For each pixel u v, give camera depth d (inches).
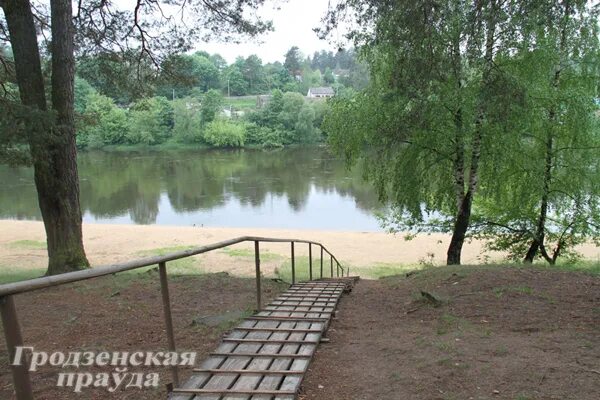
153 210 1262.3
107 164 2404.0
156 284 308.5
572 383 125.8
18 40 373.4
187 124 3371.1
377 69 476.7
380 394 127.1
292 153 2876.5
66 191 397.7
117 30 506.3
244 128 3329.2
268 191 1521.9
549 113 499.5
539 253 616.7
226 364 142.7
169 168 2214.6
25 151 380.2
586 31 466.0
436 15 296.0
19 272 497.0
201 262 575.8
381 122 476.4
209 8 493.4
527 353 149.3
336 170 2017.7
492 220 590.6
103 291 288.4
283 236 858.1
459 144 477.1
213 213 1208.2
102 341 181.8
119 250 700.7
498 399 119.6
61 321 213.6
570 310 200.2
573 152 525.7
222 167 2217.0
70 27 393.4
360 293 308.7
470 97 404.2
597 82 505.7
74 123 411.8
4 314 75.9
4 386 141.2
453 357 148.6
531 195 538.6
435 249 761.0
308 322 192.7
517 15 303.1
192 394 120.6
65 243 398.0
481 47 339.9
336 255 713.0
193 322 201.6
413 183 523.5
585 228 540.4
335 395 128.4
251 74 5078.7
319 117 3437.5
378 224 1043.9
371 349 166.6
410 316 222.7
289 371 135.3
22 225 952.9
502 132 438.3
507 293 234.2
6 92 466.3
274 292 291.6
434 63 319.9
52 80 391.2
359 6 325.1
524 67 440.8
